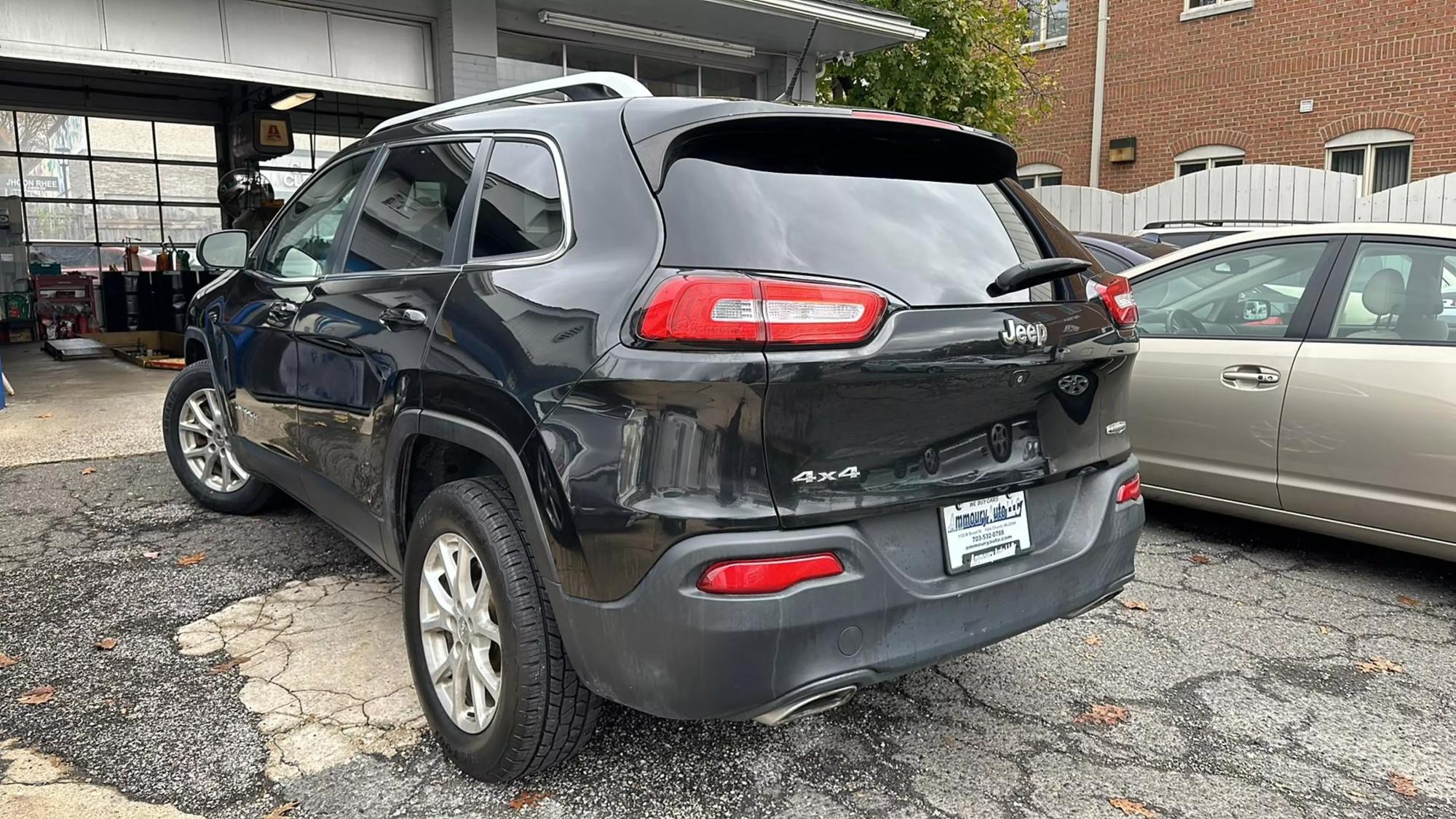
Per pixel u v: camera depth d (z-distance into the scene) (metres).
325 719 2.79
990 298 2.31
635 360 1.98
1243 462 4.24
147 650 3.23
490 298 2.42
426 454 2.82
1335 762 2.68
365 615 3.52
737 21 9.88
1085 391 2.56
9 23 6.81
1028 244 2.57
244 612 3.54
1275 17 12.82
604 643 2.08
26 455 5.97
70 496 5.04
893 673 2.14
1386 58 11.90
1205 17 13.48
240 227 12.14
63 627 3.41
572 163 2.40
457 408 2.45
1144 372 4.55
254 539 4.36
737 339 1.93
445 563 2.54
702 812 2.39
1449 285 3.79
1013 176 2.78
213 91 13.23
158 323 12.76
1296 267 4.23
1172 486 4.54
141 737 2.70
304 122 13.59
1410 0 11.63
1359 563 4.32
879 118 2.35
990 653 3.35
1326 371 3.96
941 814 2.39
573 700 2.31
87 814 2.34
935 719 2.87
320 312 3.24
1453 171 11.53
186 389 4.69
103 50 7.17
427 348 2.58
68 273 13.43
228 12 7.65
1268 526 4.85
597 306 2.11
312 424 3.35
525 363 2.22
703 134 2.21
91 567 4.00
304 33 8.03
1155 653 3.37
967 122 12.12
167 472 5.55
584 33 9.73
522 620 2.26
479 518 2.37
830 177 2.32
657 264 2.07
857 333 2.02
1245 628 3.60
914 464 2.19
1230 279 4.45
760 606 1.94
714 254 2.05
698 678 1.97
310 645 3.28
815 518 2.02
